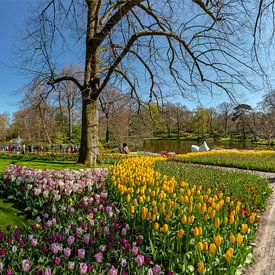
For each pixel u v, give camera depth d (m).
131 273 3.39
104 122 32.47
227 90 12.46
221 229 4.80
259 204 7.52
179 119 71.56
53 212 5.09
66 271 3.27
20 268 3.29
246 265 4.42
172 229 4.71
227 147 50.38
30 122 37.34
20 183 7.18
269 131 55.41
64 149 34.66
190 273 3.61
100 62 13.97
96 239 4.07
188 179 9.53
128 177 7.78
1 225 5.34
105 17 14.39
